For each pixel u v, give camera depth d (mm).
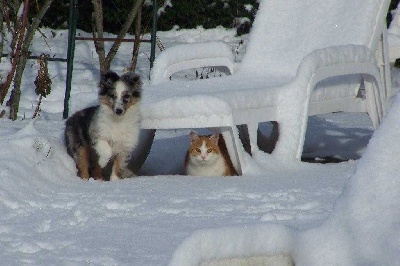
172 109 11609
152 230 7711
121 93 11406
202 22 24734
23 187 9641
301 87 12242
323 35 14148
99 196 9625
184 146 14344
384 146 4418
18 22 16406
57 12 24172
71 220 8180
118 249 6984
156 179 11305
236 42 23953
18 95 14867
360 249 4344
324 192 9617
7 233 7719
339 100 13406
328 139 15000
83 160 11477
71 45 15609
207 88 12945
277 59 14258
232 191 9953
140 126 11797
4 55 17766
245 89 12148
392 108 4492
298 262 4570
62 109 16688
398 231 4238
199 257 4414
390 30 15352
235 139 11477
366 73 13055
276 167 11852
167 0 24688
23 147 10680
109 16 24078
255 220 7961
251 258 4645
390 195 4355
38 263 6570
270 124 16531
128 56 22375
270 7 14844
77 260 6648
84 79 19281
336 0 14430
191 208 8797
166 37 24688
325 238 4523
